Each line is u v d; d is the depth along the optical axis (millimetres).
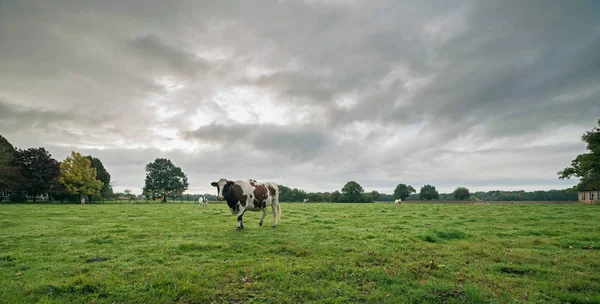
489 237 12273
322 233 12906
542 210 29500
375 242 10922
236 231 13391
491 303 5512
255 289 6105
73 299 5578
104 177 83500
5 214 23672
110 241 11055
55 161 64500
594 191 62500
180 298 5621
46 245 10383
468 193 112625
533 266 7719
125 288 6004
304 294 5910
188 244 9766
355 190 98875
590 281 6777
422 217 21750
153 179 90125
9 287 6020
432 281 6578
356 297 5777
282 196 108562
